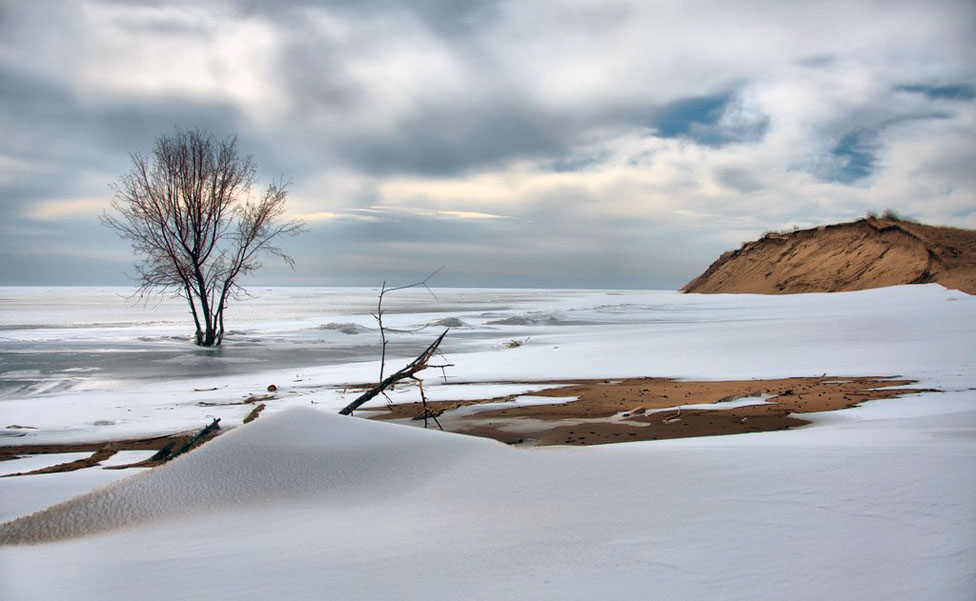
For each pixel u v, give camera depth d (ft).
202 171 88.43
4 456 27.09
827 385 39.83
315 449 14.57
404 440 15.29
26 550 10.45
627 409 34.42
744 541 8.84
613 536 9.46
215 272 89.45
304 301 324.39
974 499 9.68
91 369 59.88
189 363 64.44
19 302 296.30
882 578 7.43
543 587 7.79
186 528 11.18
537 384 46.34
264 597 7.92
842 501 10.19
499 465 13.98
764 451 14.46
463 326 111.04
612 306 167.02
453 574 8.41
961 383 37.17
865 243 190.39
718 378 46.16
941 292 122.11
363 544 9.83
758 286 213.87
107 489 13.15
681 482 12.11
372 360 66.80
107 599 8.11
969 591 6.89
